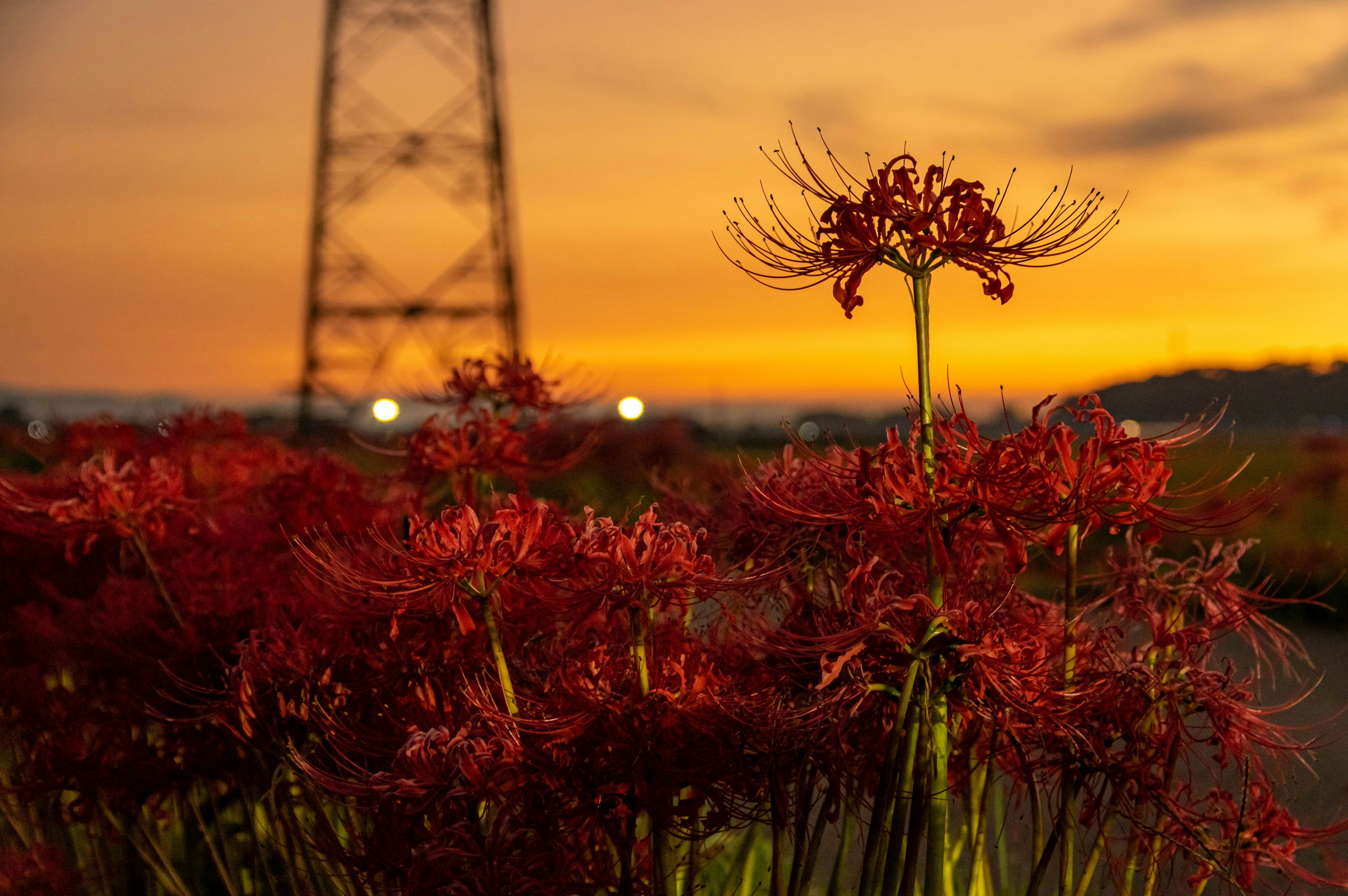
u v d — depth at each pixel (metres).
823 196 2.55
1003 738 2.96
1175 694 2.69
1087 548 3.38
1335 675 9.70
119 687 4.04
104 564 4.68
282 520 4.07
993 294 2.50
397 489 3.96
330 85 35.31
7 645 4.51
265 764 3.40
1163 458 2.46
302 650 3.09
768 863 4.12
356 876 2.81
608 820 2.66
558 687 2.68
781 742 2.67
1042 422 2.48
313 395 30.45
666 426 14.38
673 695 2.58
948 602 2.65
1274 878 3.36
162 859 3.86
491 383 3.75
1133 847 2.85
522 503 2.59
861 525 2.63
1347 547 15.48
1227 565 2.96
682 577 2.54
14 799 4.39
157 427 5.60
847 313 2.53
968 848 3.32
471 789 2.45
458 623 2.87
